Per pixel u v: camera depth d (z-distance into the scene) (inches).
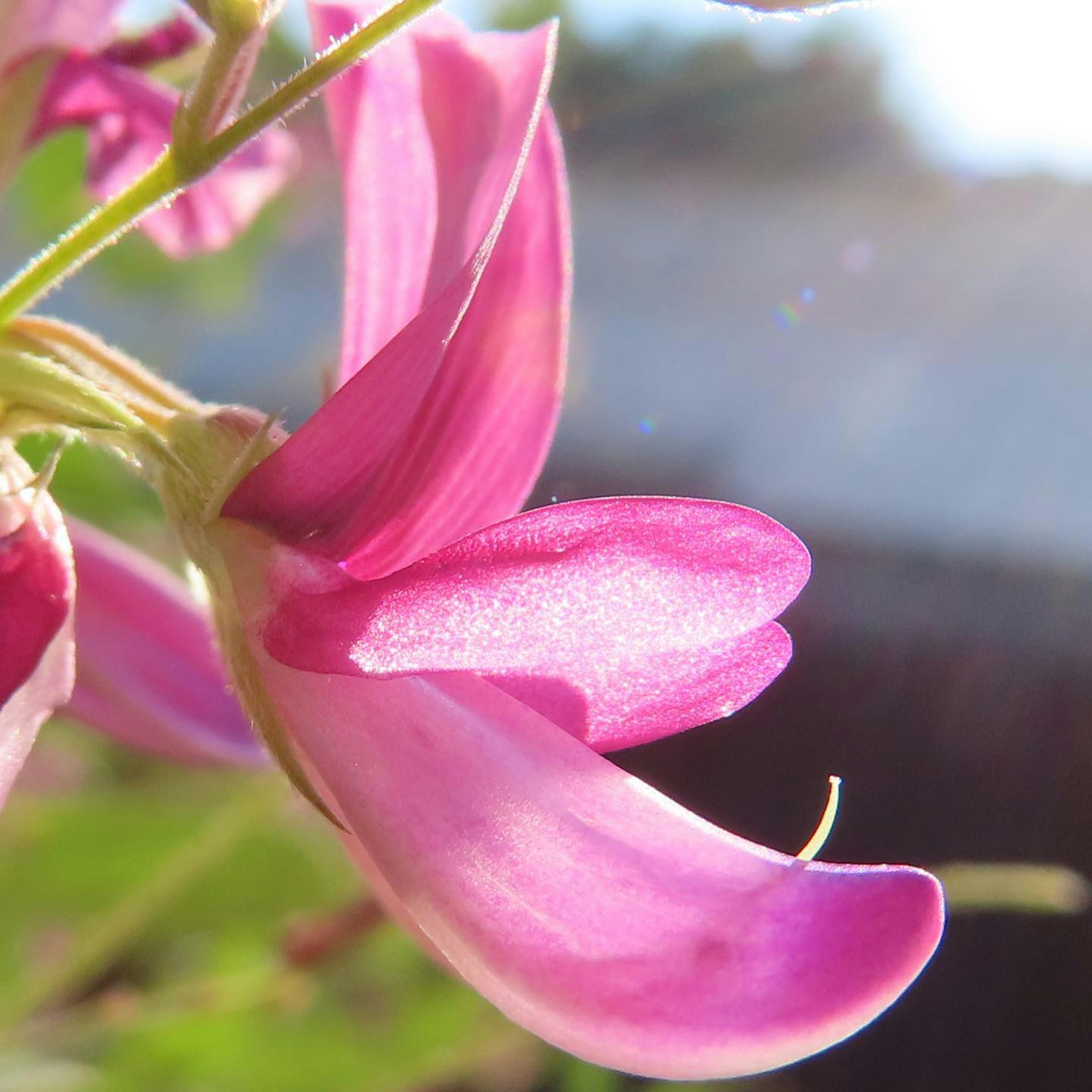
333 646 1.8
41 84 2.3
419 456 1.9
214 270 5.2
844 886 1.8
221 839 3.0
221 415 2.0
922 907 1.8
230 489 1.9
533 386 1.9
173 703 2.5
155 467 1.9
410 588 1.8
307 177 4.8
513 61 1.9
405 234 1.9
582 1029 1.8
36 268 1.9
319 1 2.0
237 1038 3.6
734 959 1.8
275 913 3.6
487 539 1.8
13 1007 3.1
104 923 3.3
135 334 5.3
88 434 1.9
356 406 1.9
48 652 2.0
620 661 1.9
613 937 1.8
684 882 1.8
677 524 1.8
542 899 1.8
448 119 1.9
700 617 1.8
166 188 1.9
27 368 1.9
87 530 2.5
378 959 3.8
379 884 2.0
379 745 1.9
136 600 2.5
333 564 1.9
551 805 1.8
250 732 2.6
